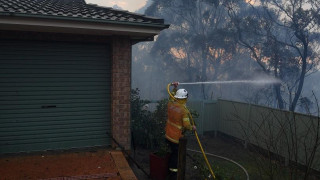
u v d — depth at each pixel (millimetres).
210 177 6039
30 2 8617
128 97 6840
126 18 6246
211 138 11352
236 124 10477
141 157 7945
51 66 6477
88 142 6887
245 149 9742
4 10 5273
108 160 6109
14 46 6191
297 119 7641
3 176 5121
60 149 6668
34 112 6430
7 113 6262
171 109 5992
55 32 6273
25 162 5855
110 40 6773
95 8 8352
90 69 6773
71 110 6695
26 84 6332
